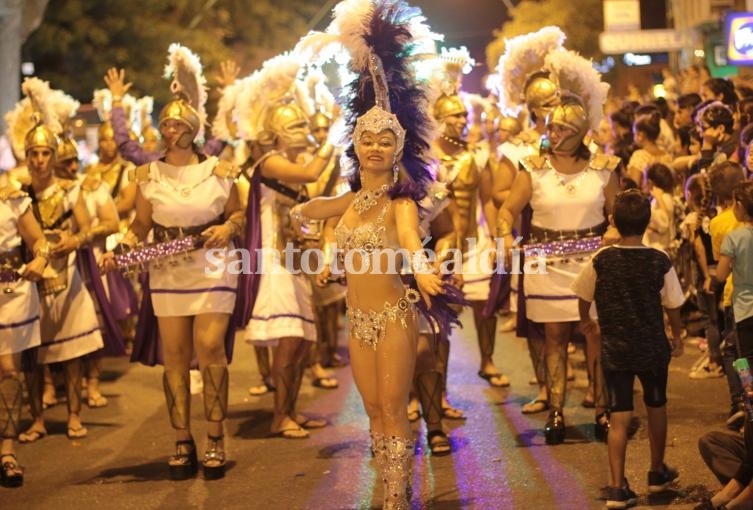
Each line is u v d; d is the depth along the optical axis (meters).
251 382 11.62
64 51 24.77
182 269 8.01
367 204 6.46
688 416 8.70
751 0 18.20
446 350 9.29
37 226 8.55
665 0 30.73
